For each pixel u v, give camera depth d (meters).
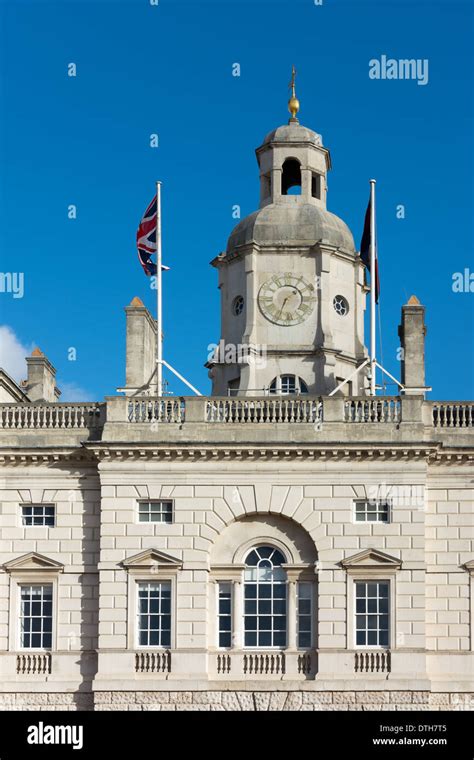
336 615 69.00
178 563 69.81
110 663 69.06
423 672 68.25
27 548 71.81
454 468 71.19
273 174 84.12
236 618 69.75
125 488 70.75
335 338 81.25
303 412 71.06
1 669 70.50
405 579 69.19
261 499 70.31
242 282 81.81
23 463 72.44
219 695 68.62
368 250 78.38
